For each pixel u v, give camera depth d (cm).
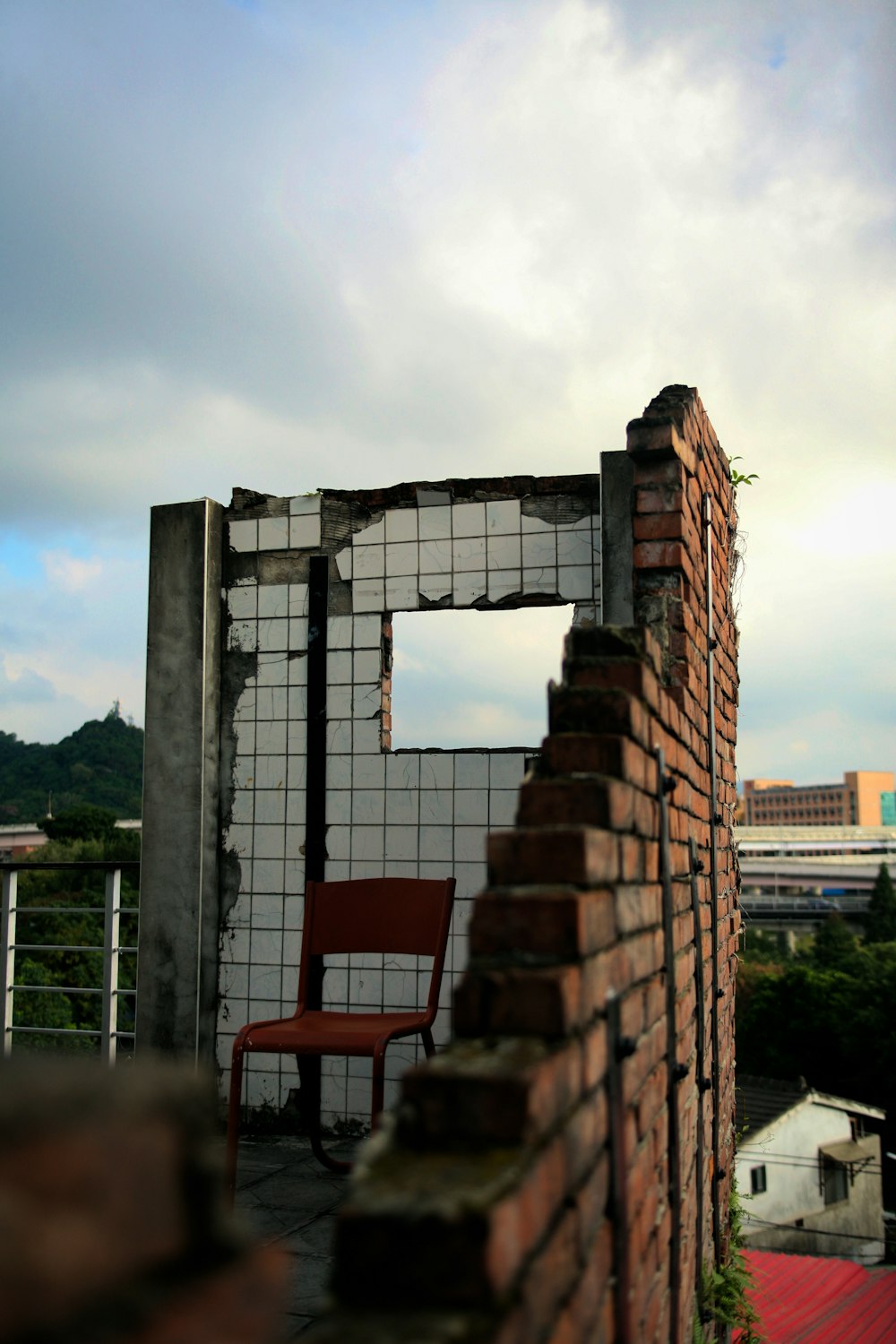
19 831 5262
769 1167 2097
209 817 455
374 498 464
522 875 156
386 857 441
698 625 369
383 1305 97
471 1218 97
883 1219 2309
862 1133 2327
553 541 443
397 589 456
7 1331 54
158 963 444
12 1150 57
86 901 2702
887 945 4581
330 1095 431
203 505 471
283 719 461
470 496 454
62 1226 59
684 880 292
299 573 468
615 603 416
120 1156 64
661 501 339
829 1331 997
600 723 194
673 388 375
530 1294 109
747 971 4184
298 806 453
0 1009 454
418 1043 424
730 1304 375
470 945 147
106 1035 445
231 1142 308
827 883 8619
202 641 462
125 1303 62
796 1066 3138
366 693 454
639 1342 183
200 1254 70
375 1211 99
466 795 437
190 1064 434
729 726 484
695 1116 311
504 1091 115
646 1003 206
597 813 171
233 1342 69
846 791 15100
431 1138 116
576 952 143
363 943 363
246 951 450
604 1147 157
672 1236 238
